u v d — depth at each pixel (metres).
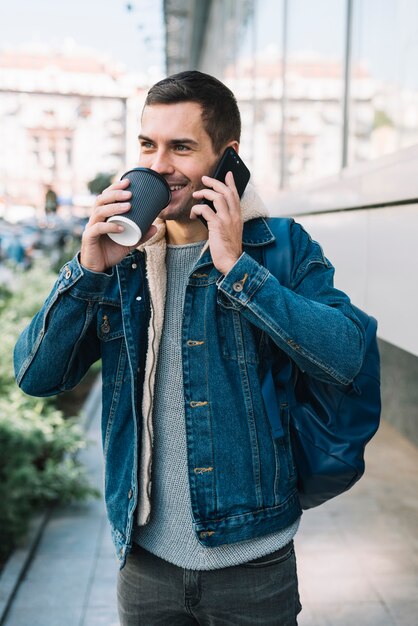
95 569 3.52
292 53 5.11
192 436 1.41
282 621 1.47
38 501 4.27
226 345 1.43
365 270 2.93
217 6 12.42
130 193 1.33
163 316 1.48
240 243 1.38
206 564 1.43
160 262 1.49
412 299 2.35
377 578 3.29
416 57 2.64
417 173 2.23
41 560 3.62
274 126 5.99
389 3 2.97
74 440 4.71
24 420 4.31
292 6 5.13
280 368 1.48
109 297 1.50
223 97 1.42
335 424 1.49
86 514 4.24
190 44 18.36
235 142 1.46
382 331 2.70
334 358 1.33
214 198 1.35
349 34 3.63
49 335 1.43
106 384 1.52
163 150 1.40
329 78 4.05
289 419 1.50
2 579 3.35
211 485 1.40
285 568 1.47
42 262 10.84
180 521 1.45
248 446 1.41
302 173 4.84
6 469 3.88
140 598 1.52
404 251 2.42
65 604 3.18
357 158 3.52
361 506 4.17
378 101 3.18
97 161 62.22
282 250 1.47
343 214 3.34
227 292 1.34
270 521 1.42
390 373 4.98
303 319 1.32
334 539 3.72
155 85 1.42
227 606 1.45
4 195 63.31
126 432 1.51
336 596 3.13
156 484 1.47
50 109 63.12
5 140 63.44
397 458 4.98
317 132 4.41
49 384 1.50
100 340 1.58
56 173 63.31
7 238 21.00
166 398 1.47
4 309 7.66
